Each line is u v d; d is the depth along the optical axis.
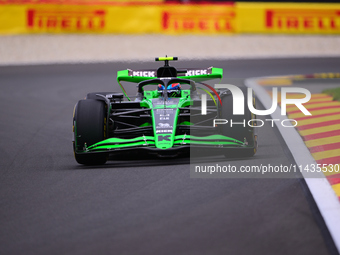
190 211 17.00
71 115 44.78
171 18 100.38
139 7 100.38
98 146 24.25
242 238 14.70
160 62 79.19
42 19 101.19
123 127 27.94
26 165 26.92
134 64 79.38
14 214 18.12
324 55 88.19
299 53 90.00
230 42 95.81
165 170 22.62
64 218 17.20
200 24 100.12
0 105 51.53
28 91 59.97
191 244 14.41
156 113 25.05
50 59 88.75
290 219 16.03
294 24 99.38
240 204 17.50
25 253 14.58
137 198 18.69
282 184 19.67
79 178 22.50
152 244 14.53
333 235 14.78
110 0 104.50
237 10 99.69
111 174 22.70
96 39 98.19
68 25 100.88
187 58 84.75
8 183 22.88
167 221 16.22
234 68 74.00
